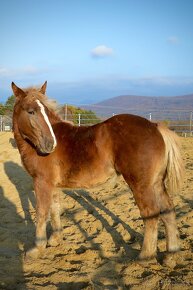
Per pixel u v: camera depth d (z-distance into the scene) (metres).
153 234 3.82
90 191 7.23
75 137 4.15
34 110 3.96
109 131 3.90
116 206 6.07
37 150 4.20
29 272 3.86
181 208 5.80
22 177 8.67
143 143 3.70
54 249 4.47
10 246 4.66
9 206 6.44
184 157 10.99
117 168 3.91
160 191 3.95
